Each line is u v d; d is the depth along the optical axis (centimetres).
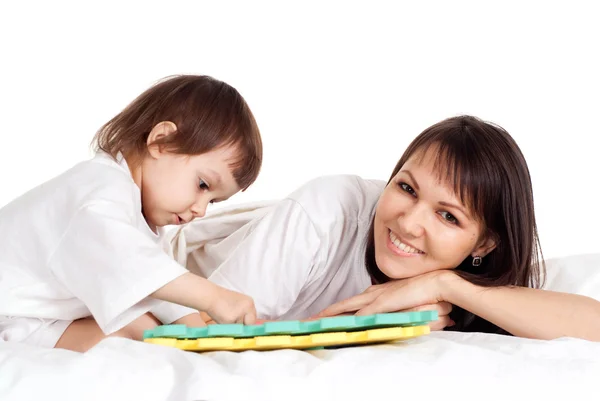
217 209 215
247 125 160
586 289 173
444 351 114
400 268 158
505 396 111
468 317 167
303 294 176
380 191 180
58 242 137
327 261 170
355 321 119
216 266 204
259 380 102
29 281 141
